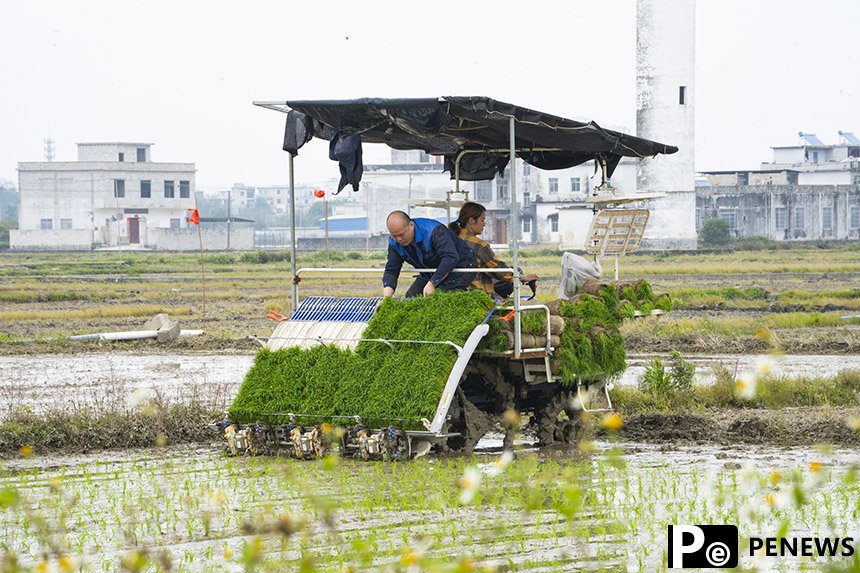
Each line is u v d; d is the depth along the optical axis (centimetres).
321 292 9250
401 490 2172
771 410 3194
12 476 2456
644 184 14525
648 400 3222
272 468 2414
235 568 1705
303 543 1736
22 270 13775
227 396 3459
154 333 5553
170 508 2108
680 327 5634
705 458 2569
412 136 2773
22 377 4200
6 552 1800
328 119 2516
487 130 2636
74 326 6538
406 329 2462
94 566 1739
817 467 2094
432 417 2345
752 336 5325
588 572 1667
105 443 2814
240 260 16088
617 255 2781
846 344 4956
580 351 2577
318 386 2514
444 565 1667
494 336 2455
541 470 2377
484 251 2662
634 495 2155
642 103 14200
